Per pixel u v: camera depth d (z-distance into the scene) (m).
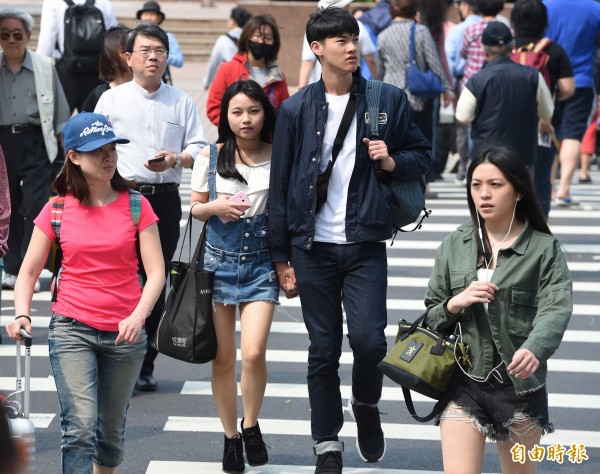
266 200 13.12
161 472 13.42
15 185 21.00
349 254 12.57
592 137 34.81
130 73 16.70
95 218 11.23
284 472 13.47
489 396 10.43
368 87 12.72
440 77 28.33
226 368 13.23
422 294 22.09
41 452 13.99
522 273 10.34
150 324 16.16
